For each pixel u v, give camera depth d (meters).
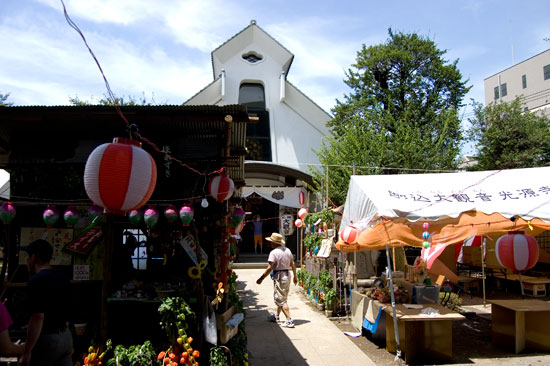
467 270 12.27
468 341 6.79
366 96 15.64
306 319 8.21
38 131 5.06
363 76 15.77
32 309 3.18
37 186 5.05
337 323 7.92
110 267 4.51
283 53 18.47
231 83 18.22
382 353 6.16
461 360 5.84
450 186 6.50
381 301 6.54
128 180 3.07
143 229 5.10
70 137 5.13
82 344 4.63
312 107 18.02
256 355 6.02
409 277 7.41
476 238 10.91
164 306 4.12
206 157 5.21
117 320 4.79
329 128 17.83
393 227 6.22
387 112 14.29
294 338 6.89
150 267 5.21
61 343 3.36
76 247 4.87
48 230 4.97
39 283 3.26
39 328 3.16
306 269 11.11
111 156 3.06
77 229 5.01
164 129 5.12
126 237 5.38
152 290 4.74
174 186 5.11
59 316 3.38
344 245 7.17
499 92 34.00
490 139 14.62
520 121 14.38
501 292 10.98
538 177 6.54
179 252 5.21
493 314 6.66
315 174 15.26
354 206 6.88
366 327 6.86
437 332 5.81
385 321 6.66
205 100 17.94
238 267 15.50
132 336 4.77
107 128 4.98
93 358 4.07
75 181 5.03
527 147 14.18
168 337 4.19
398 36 15.60
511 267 6.05
